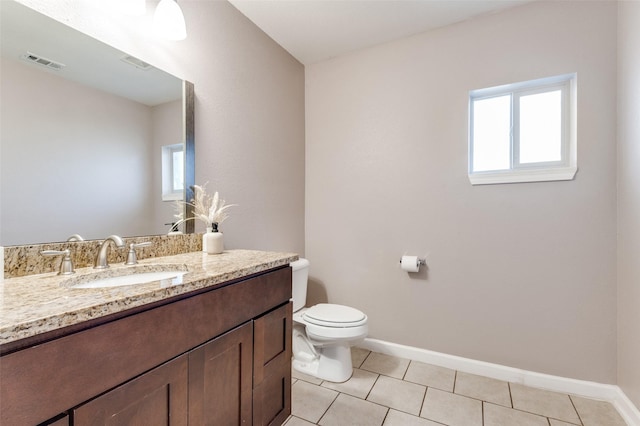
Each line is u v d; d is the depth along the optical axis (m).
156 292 0.79
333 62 2.49
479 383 1.86
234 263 1.22
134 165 1.31
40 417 0.58
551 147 1.89
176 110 1.49
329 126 2.52
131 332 0.74
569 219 1.76
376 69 2.31
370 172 2.35
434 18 1.98
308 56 2.46
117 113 1.26
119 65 1.26
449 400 1.68
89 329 0.66
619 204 1.62
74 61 1.12
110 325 0.70
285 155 2.35
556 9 1.76
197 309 0.93
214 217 1.56
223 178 1.78
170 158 1.46
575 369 1.75
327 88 2.52
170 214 1.47
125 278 1.12
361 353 2.28
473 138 2.10
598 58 1.67
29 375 0.57
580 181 1.73
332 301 2.50
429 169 2.13
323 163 2.54
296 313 2.09
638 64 1.43
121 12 1.27
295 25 2.04
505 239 1.91
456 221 2.05
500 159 2.03
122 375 0.72
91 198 1.17
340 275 2.47
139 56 1.34
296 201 2.49
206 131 1.66
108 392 0.69
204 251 1.53
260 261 1.27
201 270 1.07
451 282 2.07
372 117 2.33
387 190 2.28
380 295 2.31
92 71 1.17
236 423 1.09
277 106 2.25
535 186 1.83
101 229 1.20
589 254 1.71
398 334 2.24
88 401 0.65
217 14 1.73
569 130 1.82
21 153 0.99
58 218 1.07
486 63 1.95
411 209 2.20
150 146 1.38
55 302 0.68
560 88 1.85
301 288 2.17
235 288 1.09
